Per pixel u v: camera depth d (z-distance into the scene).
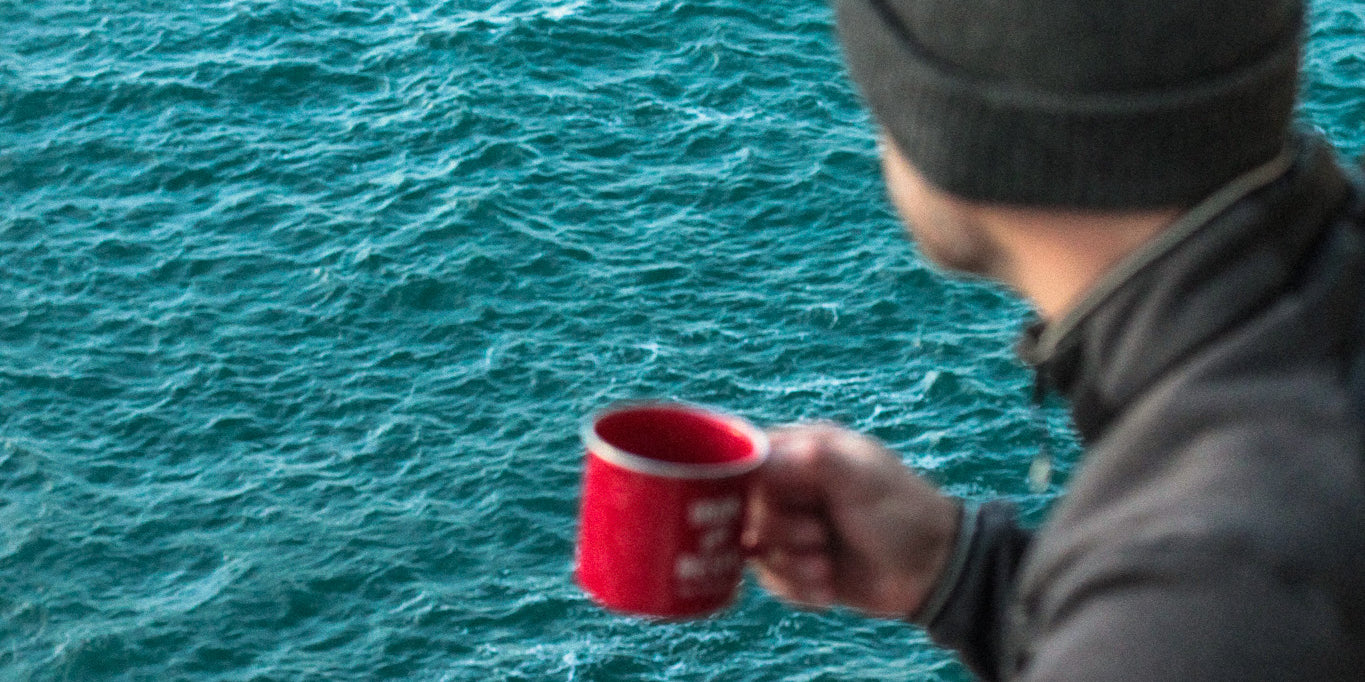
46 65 57.09
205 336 46.28
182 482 41.62
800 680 35.22
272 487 41.28
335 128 54.31
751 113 54.47
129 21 59.12
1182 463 1.59
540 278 47.78
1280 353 1.63
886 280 46.97
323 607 37.84
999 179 1.70
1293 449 1.54
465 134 53.59
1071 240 1.73
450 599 37.78
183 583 38.69
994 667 2.54
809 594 2.62
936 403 42.84
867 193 50.66
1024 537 2.56
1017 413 42.25
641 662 35.94
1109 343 1.72
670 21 58.31
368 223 50.03
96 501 40.94
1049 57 1.64
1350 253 1.70
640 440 2.64
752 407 43.47
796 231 49.34
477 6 59.09
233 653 36.84
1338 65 54.47
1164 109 1.63
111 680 36.31
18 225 50.75
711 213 50.16
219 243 49.88
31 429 43.06
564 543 39.38
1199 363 1.65
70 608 37.94
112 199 51.94
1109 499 1.62
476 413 43.38
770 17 58.47
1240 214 1.68
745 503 2.45
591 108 54.84
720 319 46.25
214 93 55.97
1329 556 1.46
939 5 1.70
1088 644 1.47
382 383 44.50
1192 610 1.43
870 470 2.58
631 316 46.44
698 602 2.44
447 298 47.22
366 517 40.16
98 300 47.78
